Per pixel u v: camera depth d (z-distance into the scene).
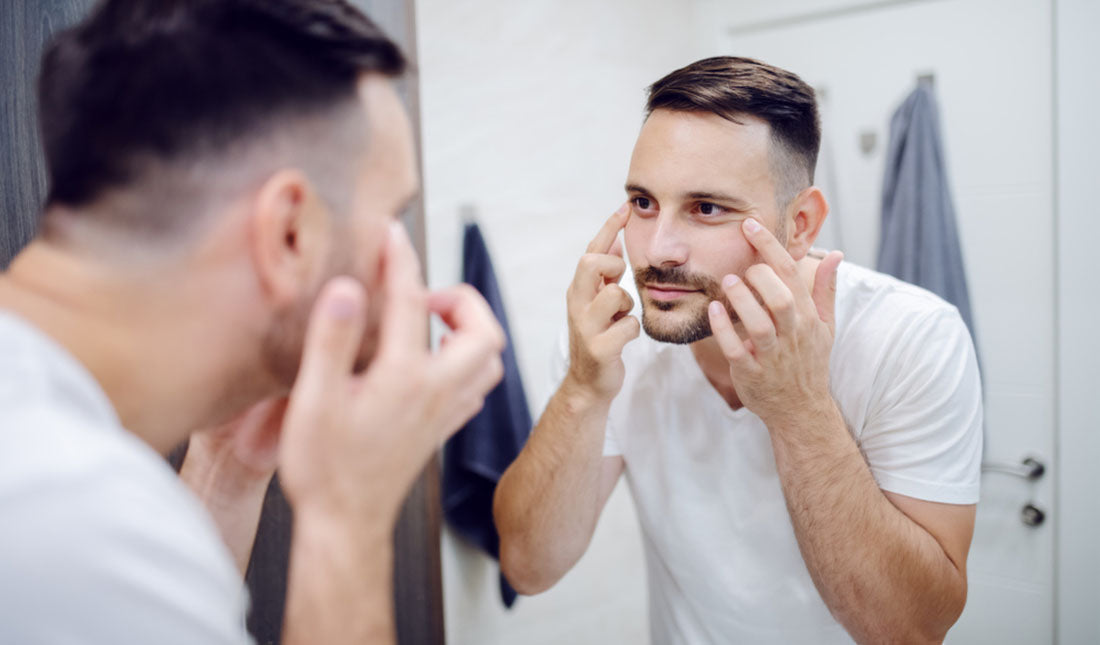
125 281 0.41
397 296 0.44
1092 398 1.46
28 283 0.40
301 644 0.40
